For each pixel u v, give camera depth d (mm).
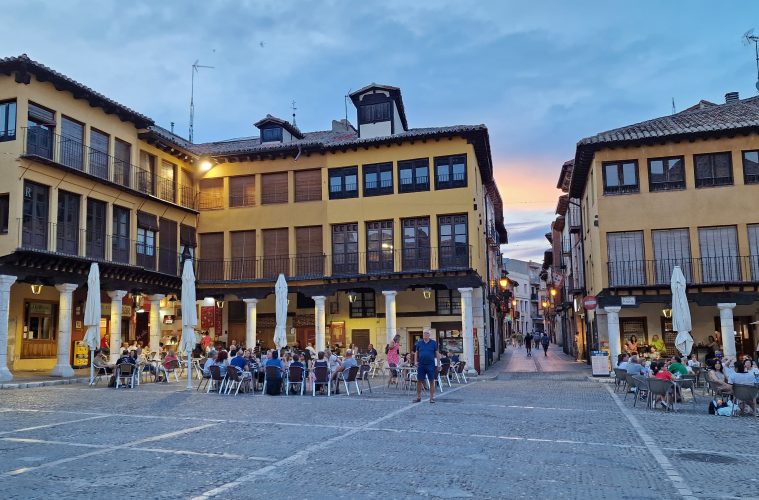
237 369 18250
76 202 24234
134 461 8461
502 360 40219
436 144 28906
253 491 6887
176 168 30875
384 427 11508
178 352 27234
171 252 29938
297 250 30703
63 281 23359
